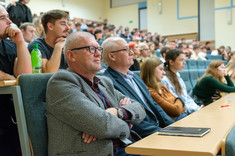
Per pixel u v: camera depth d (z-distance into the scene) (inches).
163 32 501.4
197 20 474.3
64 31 77.3
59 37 77.0
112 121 49.1
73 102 47.8
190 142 41.0
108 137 48.6
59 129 48.9
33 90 49.7
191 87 160.4
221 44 422.9
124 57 77.2
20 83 48.5
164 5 499.5
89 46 56.1
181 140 42.5
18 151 56.6
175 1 490.3
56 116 48.6
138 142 43.1
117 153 55.7
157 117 78.2
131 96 71.9
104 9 584.1
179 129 49.0
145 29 539.2
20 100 47.9
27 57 62.1
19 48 61.6
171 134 46.5
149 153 39.5
